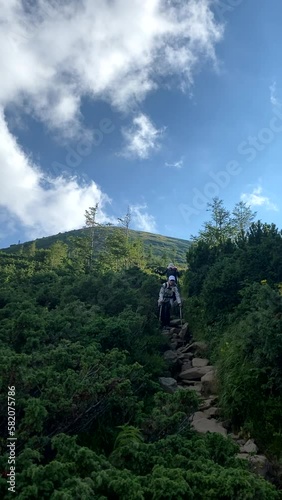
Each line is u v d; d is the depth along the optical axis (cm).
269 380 724
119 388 603
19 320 830
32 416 478
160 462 457
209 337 1175
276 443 653
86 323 984
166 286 1440
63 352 695
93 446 561
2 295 1147
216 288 1245
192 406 608
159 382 882
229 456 518
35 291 1375
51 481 384
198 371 967
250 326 855
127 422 604
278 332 740
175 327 1413
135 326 1050
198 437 559
